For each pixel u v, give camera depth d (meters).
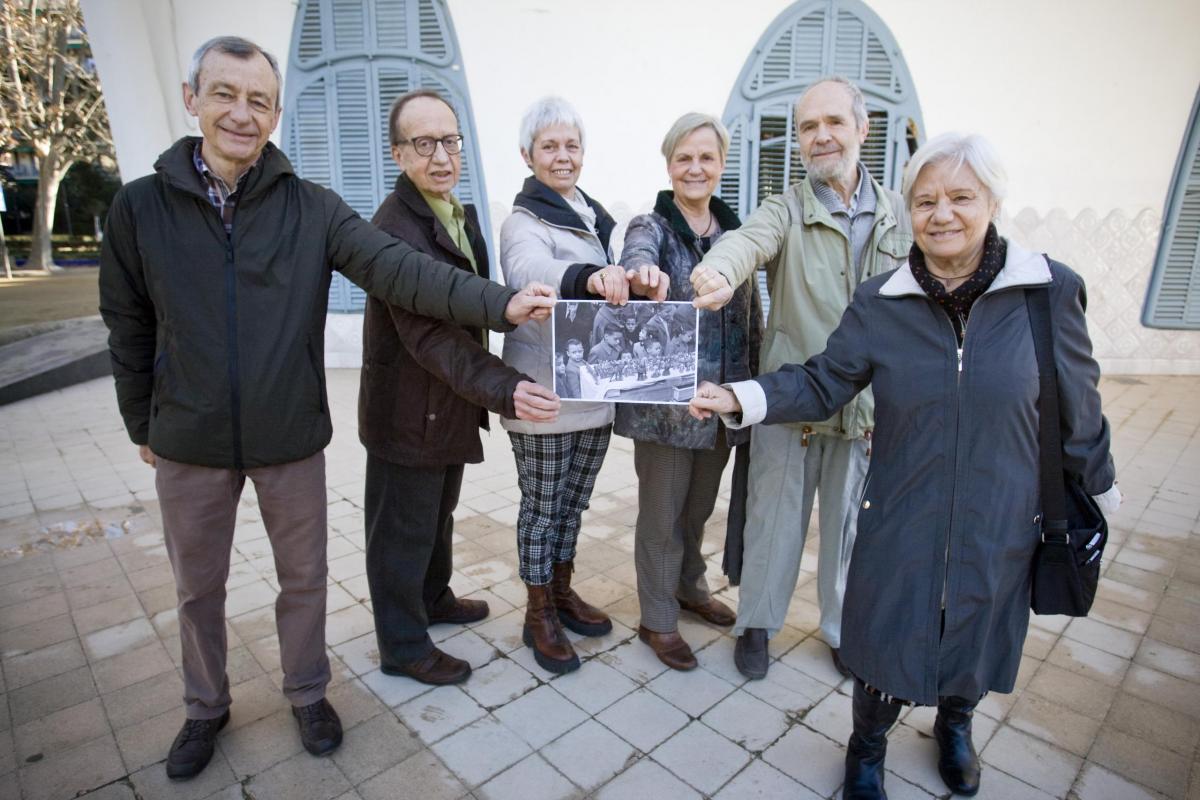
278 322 1.88
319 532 2.14
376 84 6.79
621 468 5.04
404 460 2.24
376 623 2.50
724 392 1.94
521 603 3.11
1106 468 1.73
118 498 4.43
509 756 2.21
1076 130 6.97
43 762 2.19
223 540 2.05
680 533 2.62
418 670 2.52
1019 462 1.68
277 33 6.70
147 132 6.66
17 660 2.73
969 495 1.69
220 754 2.21
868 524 1.83
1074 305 1.66
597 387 2.13
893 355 1.76
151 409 1.94
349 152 6.96
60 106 19.98
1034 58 6.79
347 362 7.55
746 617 2.54
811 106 2.27
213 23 6.62
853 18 6.63
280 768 2.16
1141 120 6.98
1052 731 2.33
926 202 1.65
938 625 1.74
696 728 2.33
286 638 2.20
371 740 2.27
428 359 2.09
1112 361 7.51
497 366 2.07
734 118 6.80
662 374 2.09
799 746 2.25
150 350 1.97
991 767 2.18
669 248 2.38
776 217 2.35
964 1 6.63
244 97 1.75
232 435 1.89
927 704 1.75
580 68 6.67
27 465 5.09
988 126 6.93
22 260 24.34
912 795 2.06
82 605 3.14
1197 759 2.21
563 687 2.53
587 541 3.80
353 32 6.69
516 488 4.59
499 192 6.93
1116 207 7.16
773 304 2.45
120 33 6.35
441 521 2.74
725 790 2.08
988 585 1.69
